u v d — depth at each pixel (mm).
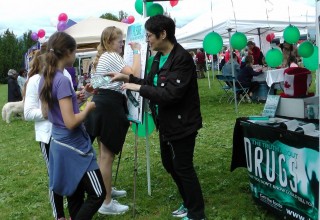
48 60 2703
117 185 4660
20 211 4211
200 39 10383
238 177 4617
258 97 11266
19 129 10312
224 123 8398
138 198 4191
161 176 4926
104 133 3461
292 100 3676
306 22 8930
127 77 3338
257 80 11125
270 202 3352
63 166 2744
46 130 3170
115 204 3832
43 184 5156
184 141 3111
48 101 2707
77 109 2756
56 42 2717
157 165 5469
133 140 7414
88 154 2775
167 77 2977
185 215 3621
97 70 3467
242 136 3771
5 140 8953
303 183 2881
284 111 3805
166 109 3105
